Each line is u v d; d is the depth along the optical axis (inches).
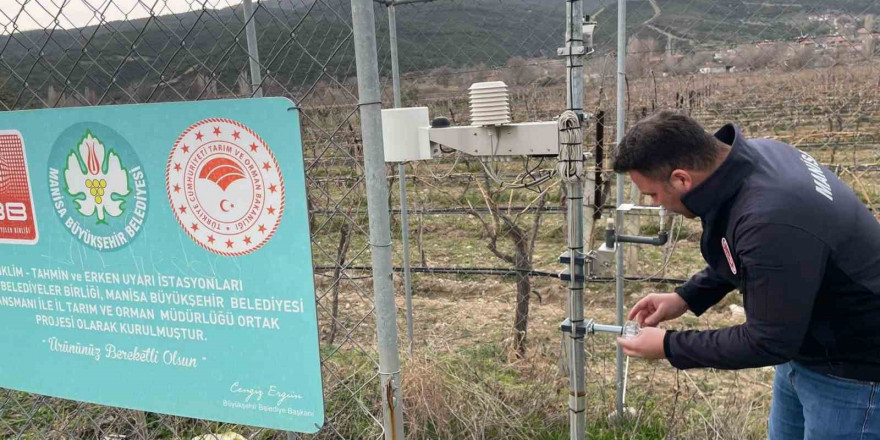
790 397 84.1
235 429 122.7
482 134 78.6
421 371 126.4
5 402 125.3
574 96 74.8
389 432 73.0
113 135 78.5
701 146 65.8
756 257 61.8
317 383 76.5
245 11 102.6
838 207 64.4
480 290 256.5
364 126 66.7
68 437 123.1
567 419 129.8
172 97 87.3
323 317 217.8
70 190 82.7
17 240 88.0
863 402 69.4
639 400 140.1
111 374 86.3
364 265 262.4
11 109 88.0
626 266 240.8
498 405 128.0
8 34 85.4
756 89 554.9
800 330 62.2
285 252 73.9
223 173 74.4
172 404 84.0
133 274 82.0
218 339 79.5
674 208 71.6
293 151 71.0
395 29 142.9
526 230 287.1
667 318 87.3
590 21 85.9
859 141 510.9
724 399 137.5
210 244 77.1
